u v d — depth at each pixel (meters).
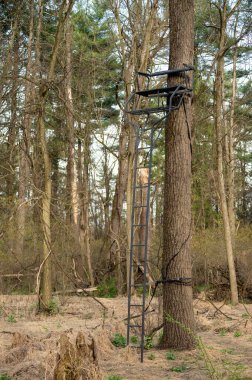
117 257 22.89
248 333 12.84
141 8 20.69
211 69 21.55
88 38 26.12
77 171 28.64
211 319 14.83
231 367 8.87
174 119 10.34
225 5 19.00
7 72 20.88
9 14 25.17
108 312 15.91
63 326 13.45
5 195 22.64
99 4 24.27
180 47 10.45
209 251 21.59
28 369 8.21
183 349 10.18
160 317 11.75
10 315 15.27
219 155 19.58
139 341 11.09
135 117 19.69
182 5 10.51
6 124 19.72
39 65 22.53
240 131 31.03
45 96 16.34
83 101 25.61
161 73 10.34
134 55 20.11
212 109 23.67
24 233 20.02
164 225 10.39
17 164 25.73
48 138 25.78
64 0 16.08
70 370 7.08
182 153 10.30
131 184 19.98
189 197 10.35
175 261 10.26
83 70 23.52
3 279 20.22
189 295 10.30
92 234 28.86
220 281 20.67
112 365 9.36
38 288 15.44
